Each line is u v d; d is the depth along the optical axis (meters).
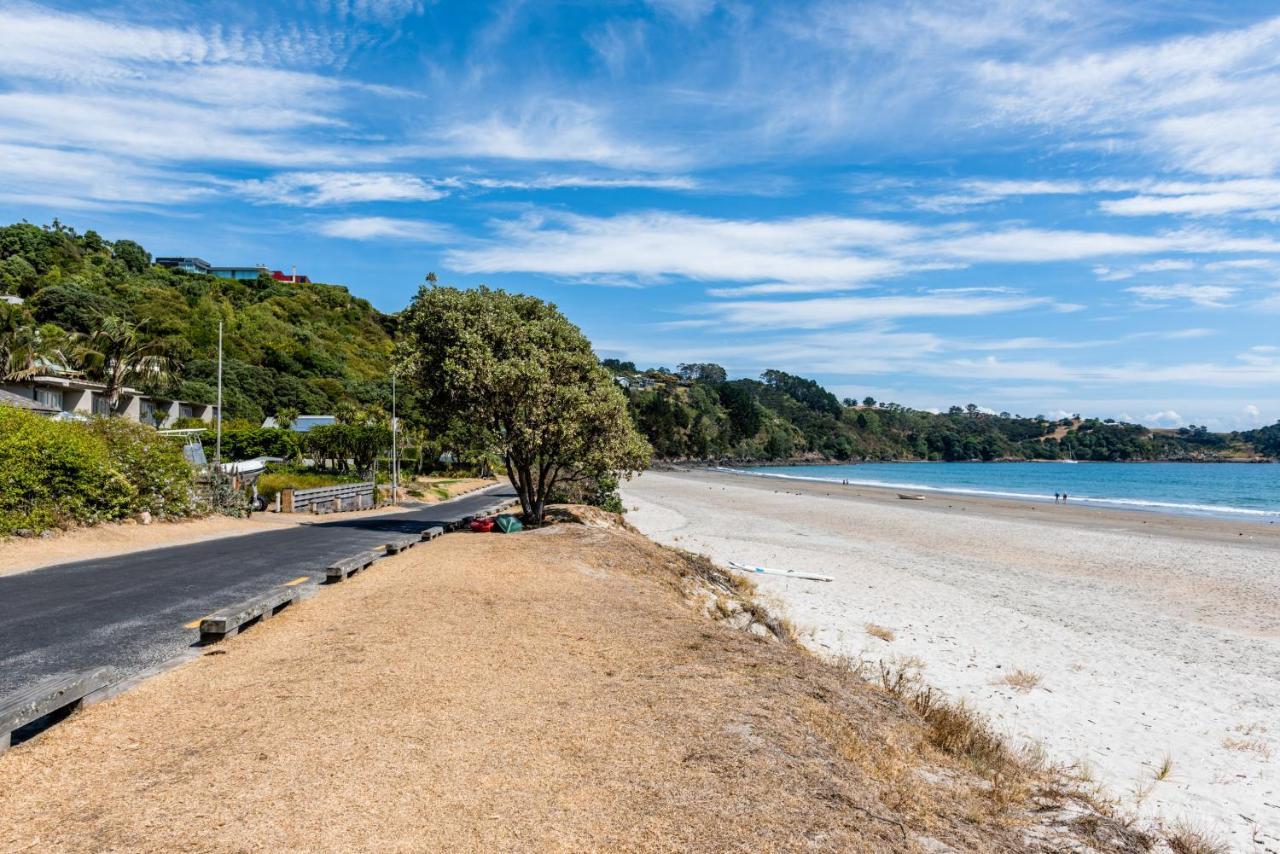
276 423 70.38
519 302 22.02
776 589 18.70
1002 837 5.06
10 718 4.67
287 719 5.30
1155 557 26.80
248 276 160.75
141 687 6.02
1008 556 26.64
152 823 3.80
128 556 14.14
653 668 7.10
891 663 12.50
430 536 16.81
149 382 49.25
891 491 72.94
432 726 5.26
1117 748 9.36
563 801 4.27
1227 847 6.51
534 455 20.84
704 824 4.13
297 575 12.15
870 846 4.20
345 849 3.62
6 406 16.75
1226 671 12.94
